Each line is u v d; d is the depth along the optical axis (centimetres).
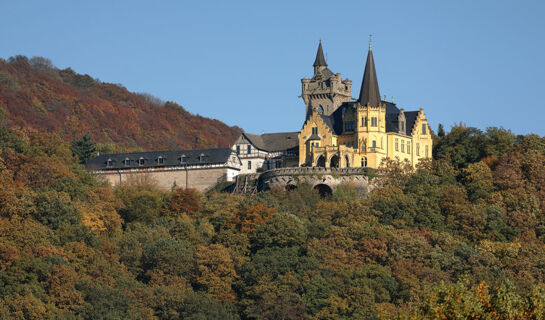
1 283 13638
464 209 17100
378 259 15512
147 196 17775
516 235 16862
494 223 16900
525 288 14662
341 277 14712
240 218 16575
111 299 13825
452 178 18775
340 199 18100
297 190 18200
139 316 13625
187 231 16250
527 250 15988
